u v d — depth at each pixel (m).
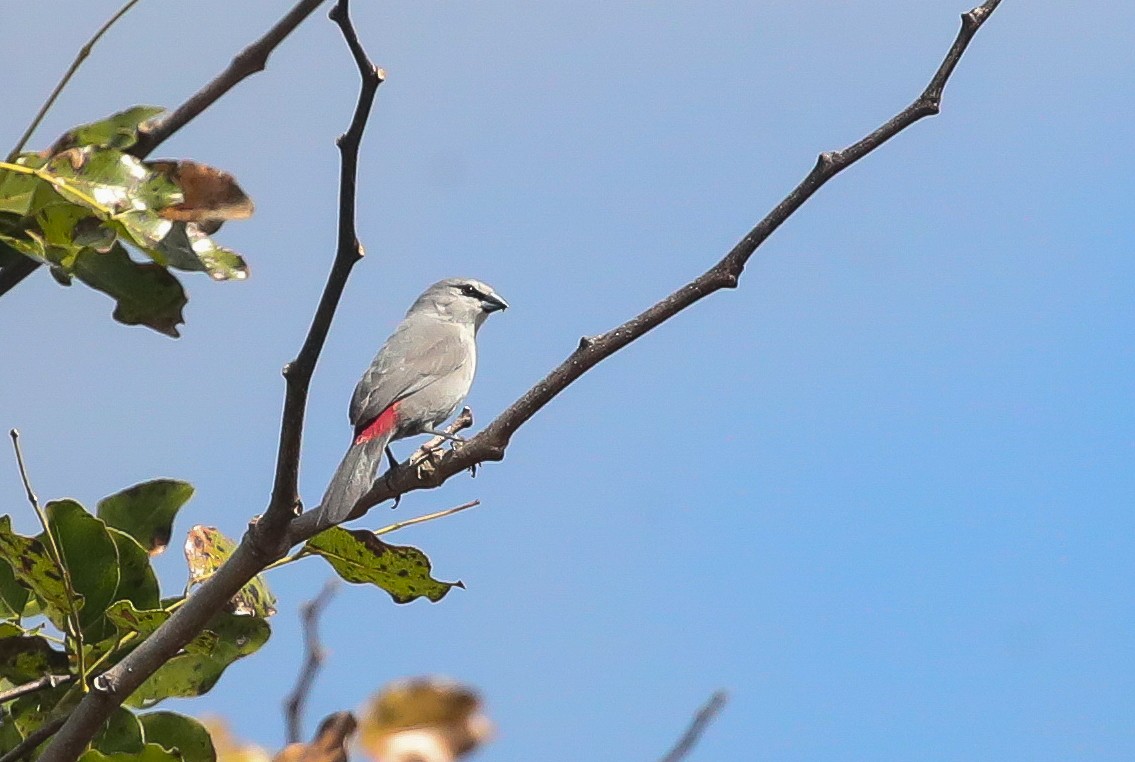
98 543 7.04
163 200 6.92
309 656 5.70
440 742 5.59
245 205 7.20
